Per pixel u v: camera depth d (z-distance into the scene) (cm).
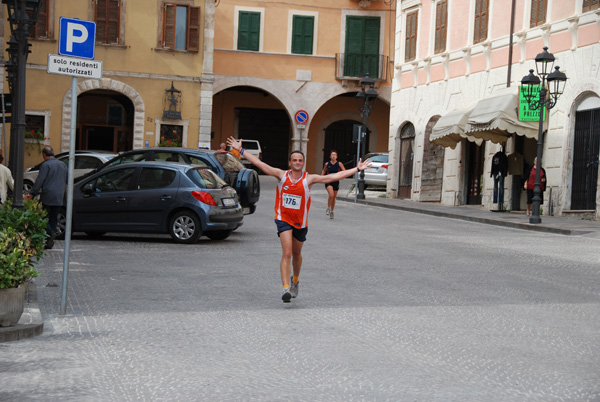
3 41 3625
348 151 5028
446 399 593
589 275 1283
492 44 2980
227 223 1698
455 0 3278
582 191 2495
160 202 1677
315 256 1480
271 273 1259
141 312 931
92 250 1524
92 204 1708
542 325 874
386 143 4997
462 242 1784
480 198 3100
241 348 755
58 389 611
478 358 723
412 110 3597
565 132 2547
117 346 759
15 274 801
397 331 835
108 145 4016
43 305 971
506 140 2827
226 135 4938
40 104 3691
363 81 3472
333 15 4625
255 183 1909
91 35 952
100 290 1080
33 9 1345
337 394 604
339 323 875
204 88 3853
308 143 4984
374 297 1047
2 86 3634
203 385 626
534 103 2355
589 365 701
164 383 631
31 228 990
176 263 1358
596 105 2447
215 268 1305
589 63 2456
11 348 747
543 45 2691
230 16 4559
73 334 812
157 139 3828
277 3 4591
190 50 3822
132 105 3919
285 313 932
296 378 650
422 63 3512
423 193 3456
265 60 4594
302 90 4631
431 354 737
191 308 959
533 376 661
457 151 3206
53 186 1529
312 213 2548
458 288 1127
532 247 1697
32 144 3650
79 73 945
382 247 1650
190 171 1697
